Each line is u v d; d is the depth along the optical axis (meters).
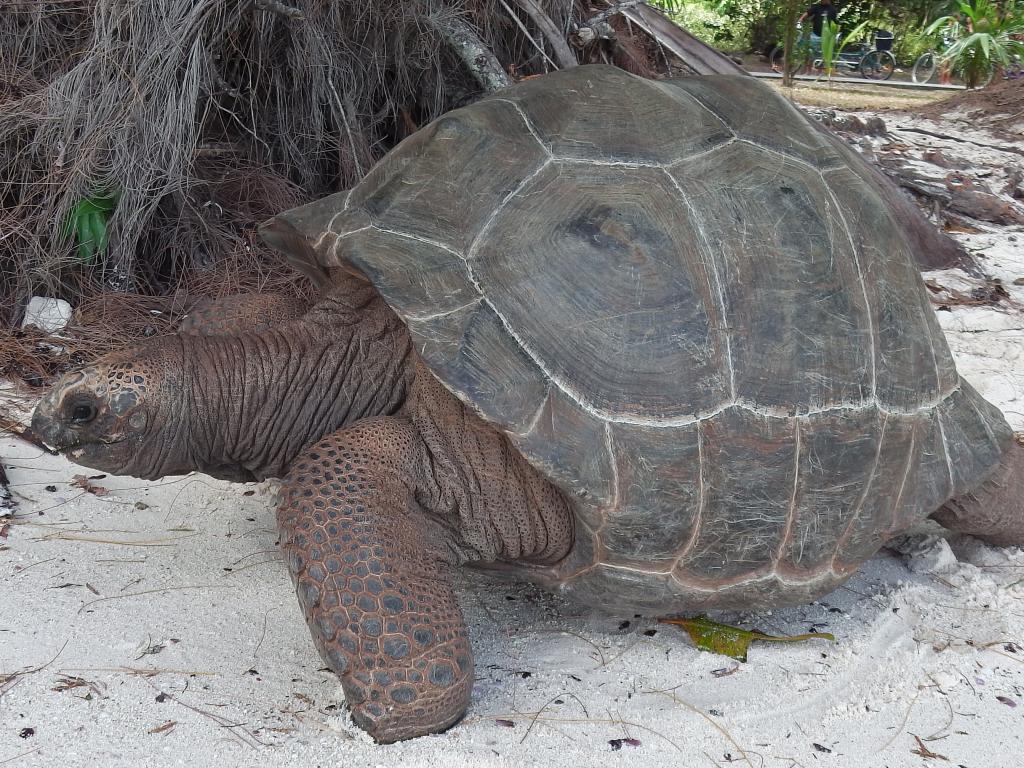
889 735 2.54
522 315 2.45
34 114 4.59
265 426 2.88
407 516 2.50
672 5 10.92
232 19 4.98
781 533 2.66
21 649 2.56
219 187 5.26
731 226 2.68
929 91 15.84
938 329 3.12
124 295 4.69
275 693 2.50
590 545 2.55
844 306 2.75
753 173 2.82
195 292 4.85
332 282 3.14
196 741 2.30
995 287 6.12
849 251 2.84
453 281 2.49
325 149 5.57
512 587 3.15
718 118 2.96
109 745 2.25
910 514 2.88
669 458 2.48
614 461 2.43
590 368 2.45
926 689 2.75
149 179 4.66
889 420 2.81
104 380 2.68
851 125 9.68
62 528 3.23
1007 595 3.29
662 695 2.64
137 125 4.57
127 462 2.78
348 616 2.28
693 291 2.56
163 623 2.75
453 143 2.77
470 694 2.46
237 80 5.40
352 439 2.52
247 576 3.04
